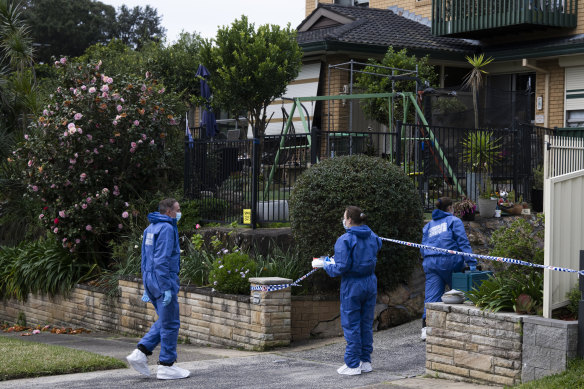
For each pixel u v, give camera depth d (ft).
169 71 65.92
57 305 43.86
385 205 31.76
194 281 35.83
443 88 57.93
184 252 39.40
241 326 31.71
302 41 62.64
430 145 41.65
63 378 24.52
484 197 39.93
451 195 42.50
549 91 59.47
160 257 23.99
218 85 55.57
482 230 38.52
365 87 57.98
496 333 21.74
